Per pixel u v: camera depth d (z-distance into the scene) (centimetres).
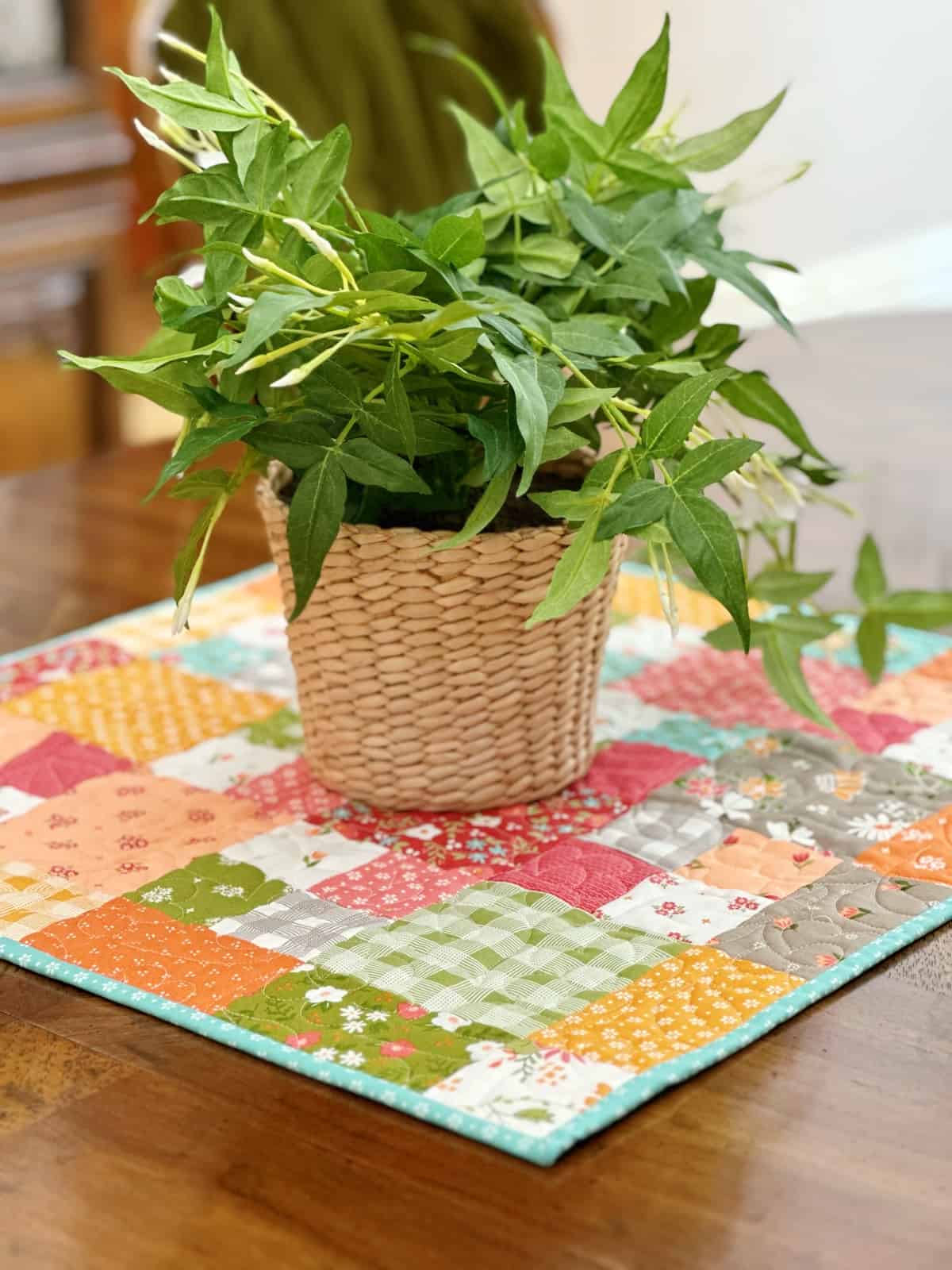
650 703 119
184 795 105
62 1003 80
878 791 104
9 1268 61
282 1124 69
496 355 82
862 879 92
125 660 128
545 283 96
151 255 302
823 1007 79
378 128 185
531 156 98
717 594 82
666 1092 71
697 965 82
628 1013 77
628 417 103
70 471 169
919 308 195
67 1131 69
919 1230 62
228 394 90
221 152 97
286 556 96
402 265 87
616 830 99
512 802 102
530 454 81
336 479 86
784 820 100
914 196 298
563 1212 63
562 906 89
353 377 87
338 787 103
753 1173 65
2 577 143
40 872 94
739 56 307
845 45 296
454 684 96
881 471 148
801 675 108
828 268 219
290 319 85
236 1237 62
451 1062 73
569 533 93
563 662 99
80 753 112
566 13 317
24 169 277
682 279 98
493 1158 67
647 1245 61
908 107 294
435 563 92
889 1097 71
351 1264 60
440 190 190
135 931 87
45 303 287
